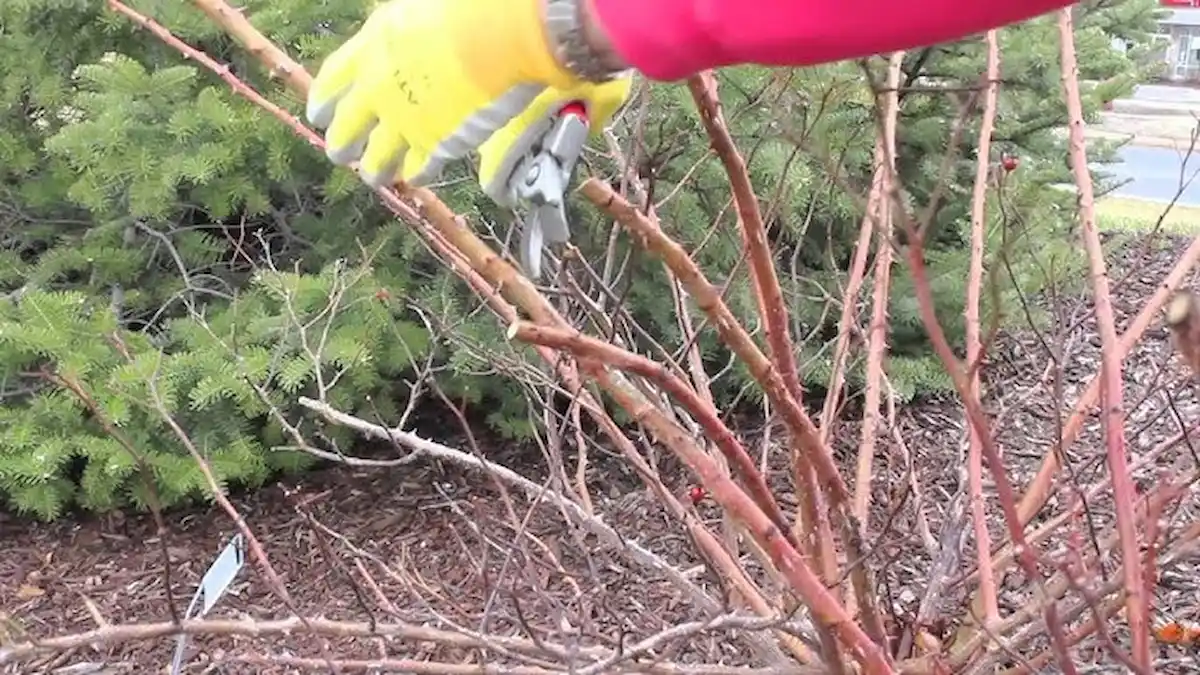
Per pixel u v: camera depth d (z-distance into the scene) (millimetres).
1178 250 6137
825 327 4047
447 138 1014
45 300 3443
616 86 1051
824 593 1388
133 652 2932
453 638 1715
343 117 1063
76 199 3578
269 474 3783
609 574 3029
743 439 3828
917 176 4137
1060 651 1269
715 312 1409
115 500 3623
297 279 3342
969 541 2869
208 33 3623
